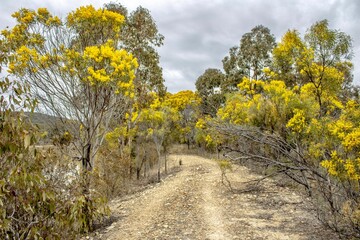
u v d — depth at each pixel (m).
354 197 5.44
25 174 3.11
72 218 3.93
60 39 8.10
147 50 19.41
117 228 7.18
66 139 6.71
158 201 9.77
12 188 3.18
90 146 8.24
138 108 17.25
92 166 8.45
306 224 6.54
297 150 7.90
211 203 8.98
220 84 37.84
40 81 7.59
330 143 6.04
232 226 6.79
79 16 7.93
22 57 7.10
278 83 11.26
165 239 6.16
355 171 5.04
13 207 3.29
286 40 8.30
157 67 20.31
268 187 10.48
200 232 6.47
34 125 3.39
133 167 17.03
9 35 7.32
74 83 8.03
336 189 6.39
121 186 12.52
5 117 3.01
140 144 20.22
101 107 8.12
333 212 5.91
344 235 5.55
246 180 12.02
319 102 8.62
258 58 29.98
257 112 11.53
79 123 8.38
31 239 3.57
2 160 3.14
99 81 7.34
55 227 3.76
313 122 6.53
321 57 8.05
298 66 8.67
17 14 7.69
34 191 3.34
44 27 7.90
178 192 10.84
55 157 4.82
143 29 18.56
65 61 7.72
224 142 13.48
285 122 9.95
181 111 29.69
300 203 8.18
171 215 8.00
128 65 7.52
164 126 17.17
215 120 12.23
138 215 8.27
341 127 5.58
